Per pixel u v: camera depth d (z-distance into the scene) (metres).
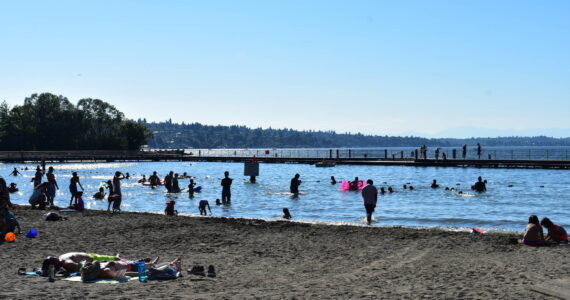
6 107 139.38
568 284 9.89
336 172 65.25
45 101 139.75
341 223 21.44
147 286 10.28
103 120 146.25
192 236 17.08
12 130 132.88
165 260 13.45
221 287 10.31
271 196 36.22
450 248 15.06
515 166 65.69
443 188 40.34
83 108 146.25
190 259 13.62
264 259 13.66
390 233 17.78
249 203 32.03
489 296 9.27
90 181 52.62
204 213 26.08
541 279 10.61
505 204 30.31
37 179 31.22
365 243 16.05
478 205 29.94
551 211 27.17
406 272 11.89
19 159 99.00
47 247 14.81
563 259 12.98
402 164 74.00
